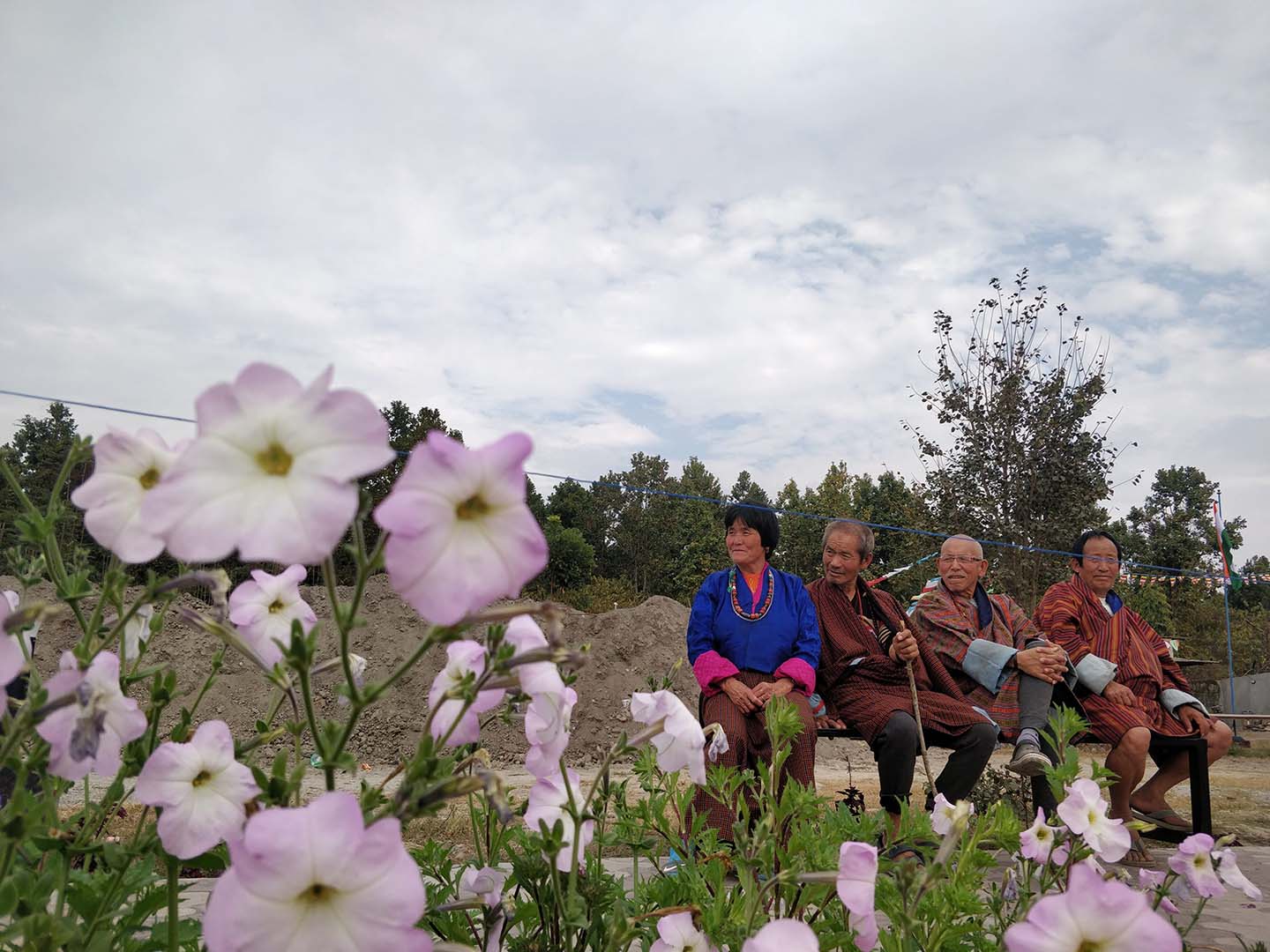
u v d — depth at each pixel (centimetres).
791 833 200
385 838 90
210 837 115
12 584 812
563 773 155
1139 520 5397
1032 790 511
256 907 86
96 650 116
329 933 88
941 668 488
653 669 1521
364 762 1115
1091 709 539
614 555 6141
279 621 138
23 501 121
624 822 201
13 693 178
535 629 131
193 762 117
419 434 3800
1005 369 2033
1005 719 514
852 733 488
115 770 120
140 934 163
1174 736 548
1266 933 349
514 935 185
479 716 134
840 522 508
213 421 89
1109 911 108
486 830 198
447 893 184
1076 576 595
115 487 110
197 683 1237
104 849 123
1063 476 1928
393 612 1453
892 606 498
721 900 175
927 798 458
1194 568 5053
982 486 1997
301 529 86
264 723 129
